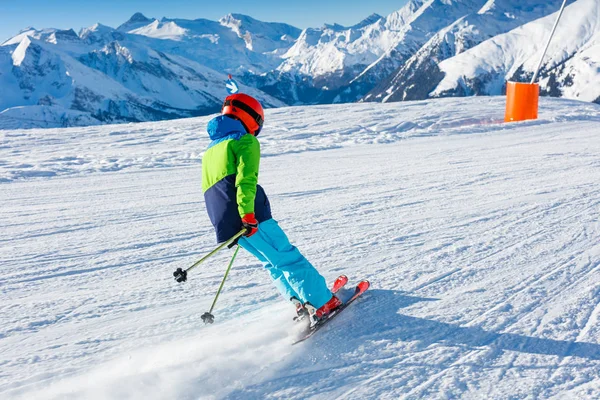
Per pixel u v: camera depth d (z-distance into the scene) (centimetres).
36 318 303
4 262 413
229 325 288
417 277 345
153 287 351
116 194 720
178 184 797
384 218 512
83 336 278
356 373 230
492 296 307
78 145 1374
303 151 1164
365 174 798
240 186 252
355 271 363
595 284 319
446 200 582
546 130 1408
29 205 653
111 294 340
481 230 453
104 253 435
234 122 267
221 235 262
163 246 453
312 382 225
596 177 673
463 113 1875
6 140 1446
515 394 206
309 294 276
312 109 2055
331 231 470
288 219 519
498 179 694
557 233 432
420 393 212
